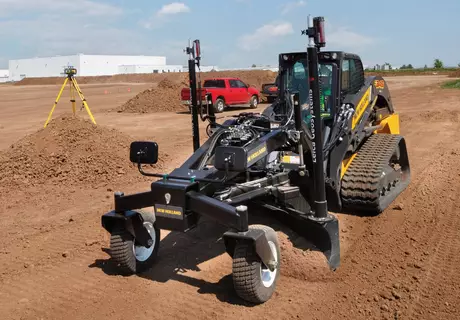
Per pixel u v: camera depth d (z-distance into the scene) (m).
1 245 6.24
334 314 4.25
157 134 15.53
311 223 5.21
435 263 5.12
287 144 5.57
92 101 31.28
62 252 5.92
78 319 4.32
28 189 8.91
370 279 4.85
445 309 4.22
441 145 11.41
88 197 8.32
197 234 6.27
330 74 6.21
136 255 5.24
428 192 7.52
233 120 5.92
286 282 4.89
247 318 4.22
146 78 71.69
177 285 4.91
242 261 4.28
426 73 65.62
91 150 10.15
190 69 5.96
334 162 6.07
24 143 10.38
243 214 4.28
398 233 5.98
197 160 5.34
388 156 6.59
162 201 4.65
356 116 6.46
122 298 4.68
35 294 4.84
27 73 118.94
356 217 6.59
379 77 7.56
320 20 4.76
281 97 6.61
